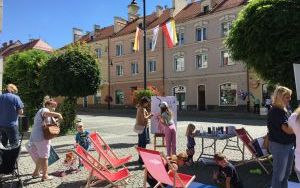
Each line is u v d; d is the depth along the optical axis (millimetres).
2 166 7312
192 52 42656
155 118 13430
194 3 47062
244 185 8023
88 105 55906
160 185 6832
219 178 7035
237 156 11375
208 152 12266
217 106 40188
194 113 38062
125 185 7906
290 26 8844
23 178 9102
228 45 10156
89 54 19344
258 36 9078
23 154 12648
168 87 45312
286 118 6340
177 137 17094
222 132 10297
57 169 10109
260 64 9234
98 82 19547
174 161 7297
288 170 6535
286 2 9125
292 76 8883
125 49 50844
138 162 10594
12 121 9297
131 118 32594
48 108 9188
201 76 41719
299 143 5977
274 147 6406
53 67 18906
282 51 8828
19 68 21656
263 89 35906
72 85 18656
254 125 23938
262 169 9406
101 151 8664
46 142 8867
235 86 38500
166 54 45406
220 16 39625
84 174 9508
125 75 50844
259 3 9477
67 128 19312
